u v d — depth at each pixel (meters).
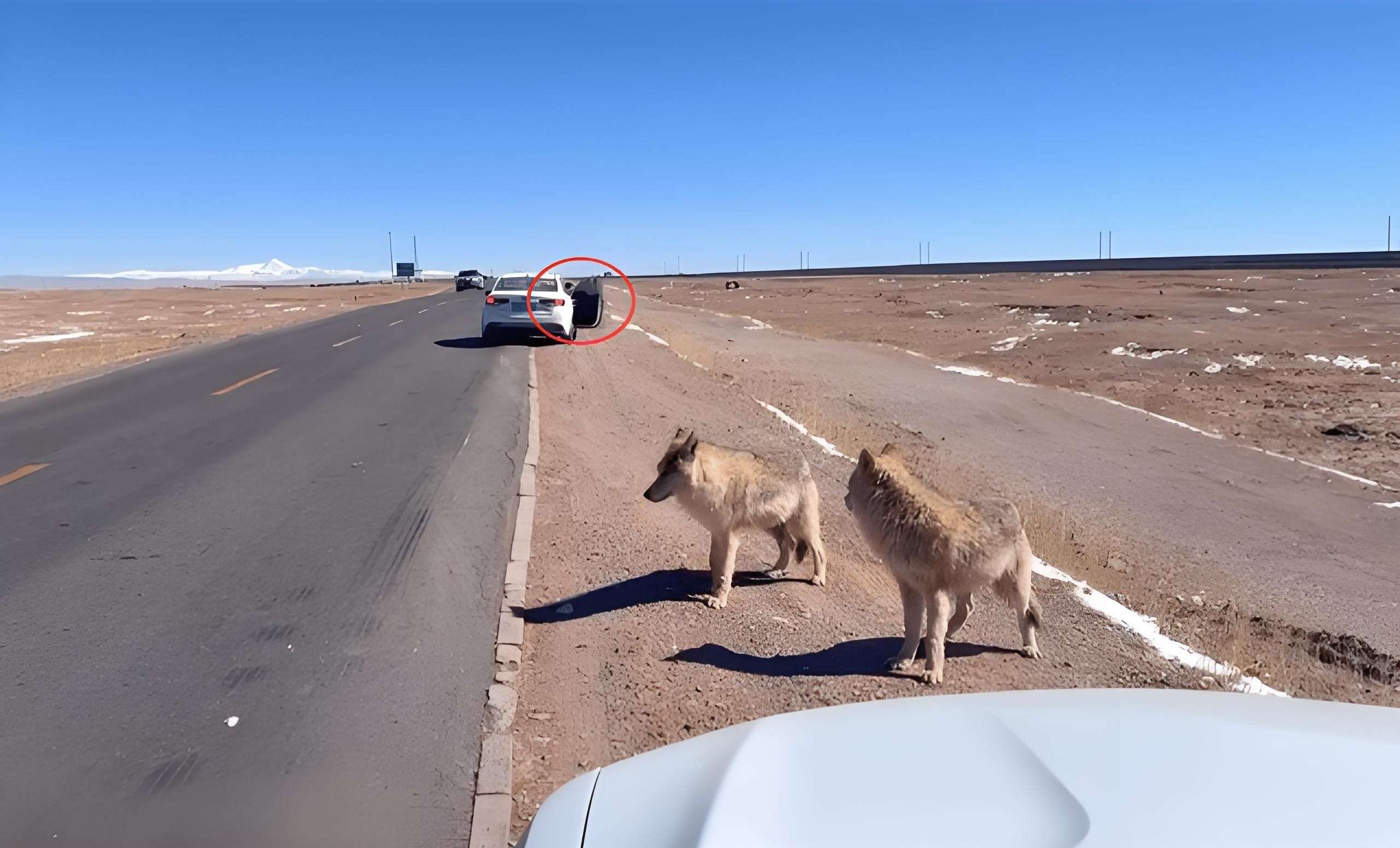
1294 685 7.11
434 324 37.12
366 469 11.39
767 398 19.97
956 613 6.62
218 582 7.32
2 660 5.81
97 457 11.98
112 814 4.21
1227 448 17.69
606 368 22.38
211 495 10.02
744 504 7.17
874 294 69.56
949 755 2.50
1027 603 6.22
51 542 8.28
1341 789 2.17
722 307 58.94
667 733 5.20
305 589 7.21
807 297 69.06
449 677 5.73
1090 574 9.53
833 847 2.10
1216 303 47.12
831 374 25.64
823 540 9.43
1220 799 2.14
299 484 10.57
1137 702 2.91
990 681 5.89
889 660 6.21
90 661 5.82
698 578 7.94
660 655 6.28
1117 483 14.95
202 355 25.19
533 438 13.52
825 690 5.68
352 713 5.24
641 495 10.81
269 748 4.84
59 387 18.81
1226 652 7.23
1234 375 26.11
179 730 5.00
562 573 7.93
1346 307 42.91
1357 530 12.79
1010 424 19.42
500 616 6.79
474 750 4.89
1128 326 38.56
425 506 9.73
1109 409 21.20
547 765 4.85
